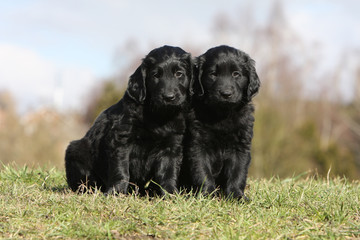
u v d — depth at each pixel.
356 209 3.72
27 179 5.21
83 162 4.84
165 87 4.31
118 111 4.55
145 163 4.51
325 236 3.09
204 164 4.57
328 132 36.38
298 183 5.18
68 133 24.00
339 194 4.26
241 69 4.69
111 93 13.61
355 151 28.55
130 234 3.08
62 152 22.70
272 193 4.18
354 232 3.14
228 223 3.33
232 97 4.43
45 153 22.06
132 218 3.31
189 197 4.07
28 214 3.36
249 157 4.67
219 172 4.69
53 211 3.43
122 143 4.41
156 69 4.43
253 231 3.13
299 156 19.08
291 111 33.19
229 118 4.54
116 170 4.39
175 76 4.46
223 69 4.58
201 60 4.71
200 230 3.16
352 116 30.83
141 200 3.84
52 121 24.34
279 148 18.59
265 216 3.45
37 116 24.48
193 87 4.67
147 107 4.44
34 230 3.08
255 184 4.98
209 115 4.56
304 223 3.31
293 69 35.34
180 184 4.74
